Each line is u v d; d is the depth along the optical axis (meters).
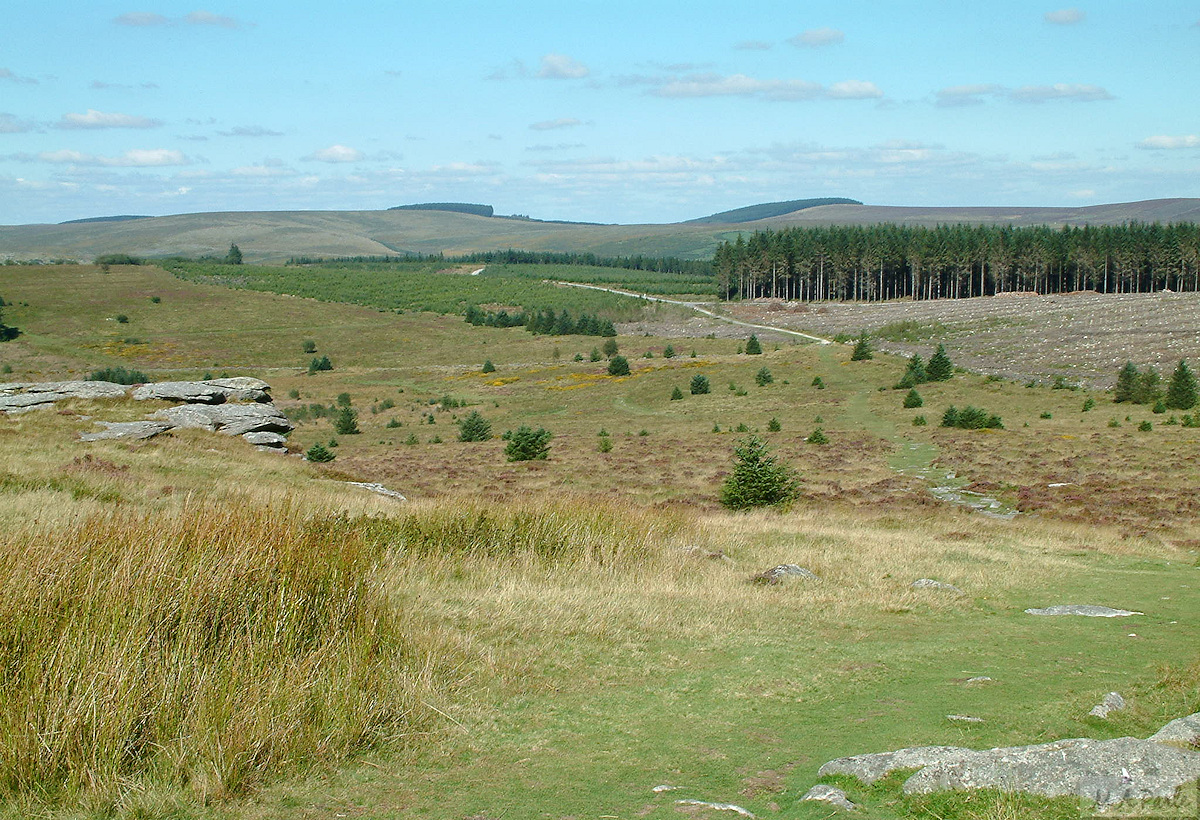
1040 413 60.41
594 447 52.88
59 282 157.62
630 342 122.50
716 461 44.78
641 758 5.73
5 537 7.38
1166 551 19.06
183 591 7.02
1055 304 121.62
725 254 169.12
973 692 7.16
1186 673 7.48
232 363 115.38
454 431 70.06
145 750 5.43
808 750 5.85
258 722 5.56
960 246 150.25
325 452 41.69
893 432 55.56
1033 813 4.51
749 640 9.13
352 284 184.62
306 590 7.67
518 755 5.79
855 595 11.80
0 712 5.26
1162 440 45.56
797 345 105.69
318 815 4.84
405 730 6.12
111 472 19.64
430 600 9.92
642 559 13.52
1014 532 21.77
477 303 164.00
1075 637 9.46
